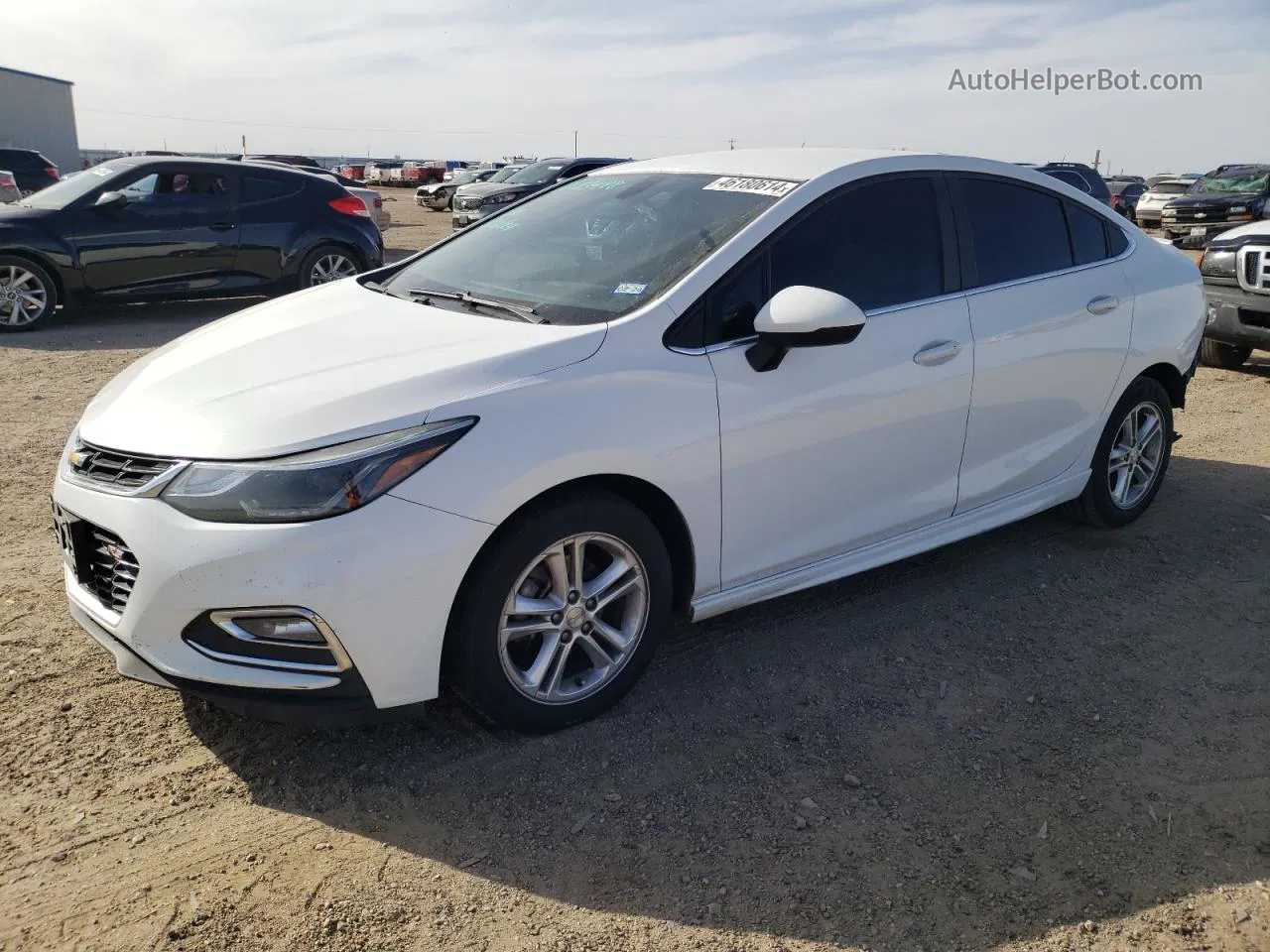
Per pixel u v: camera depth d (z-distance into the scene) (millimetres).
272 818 2688
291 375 2908
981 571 4363
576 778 2881
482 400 2742
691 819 2729
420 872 2508
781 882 2506
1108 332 4344
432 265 4016
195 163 10141
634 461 2945
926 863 2586
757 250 3311
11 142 43031
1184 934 2367
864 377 3449
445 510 2633
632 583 3096
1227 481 5621
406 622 2635
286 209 10531
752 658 3582
